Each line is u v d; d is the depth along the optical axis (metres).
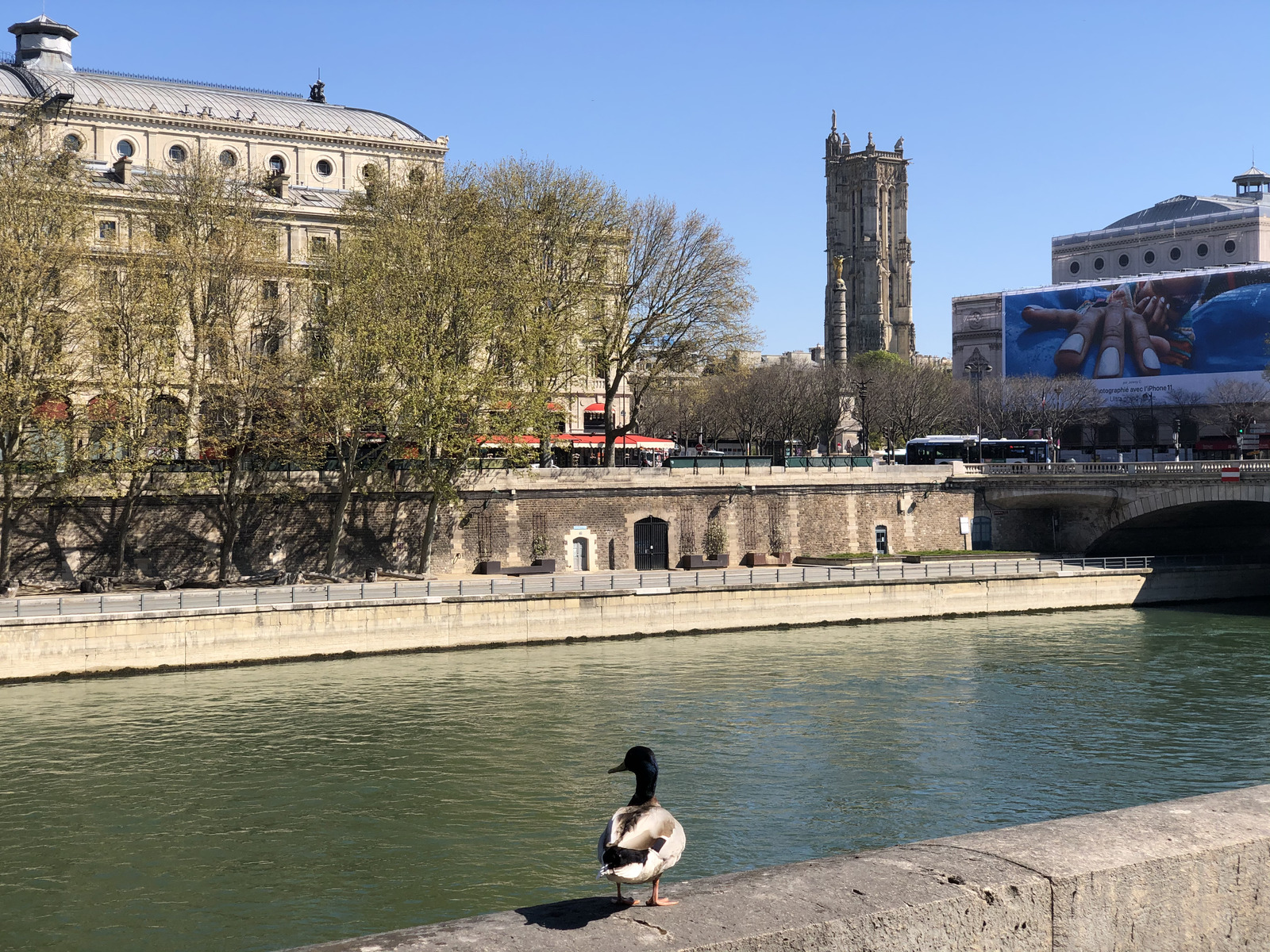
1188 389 189.88
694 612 69.50
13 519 65.62
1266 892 8.34
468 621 63.62
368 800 37.53
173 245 67.75
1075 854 7.89
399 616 61.88
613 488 83.38
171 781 39.41
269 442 68.50
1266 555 90.56
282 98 117.94
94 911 29.39
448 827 35.19
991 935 7.29
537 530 81.12
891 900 7.08
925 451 112.94
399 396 70.12
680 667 59.09
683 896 7.19
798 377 145.88
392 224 75.44
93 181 78.69
